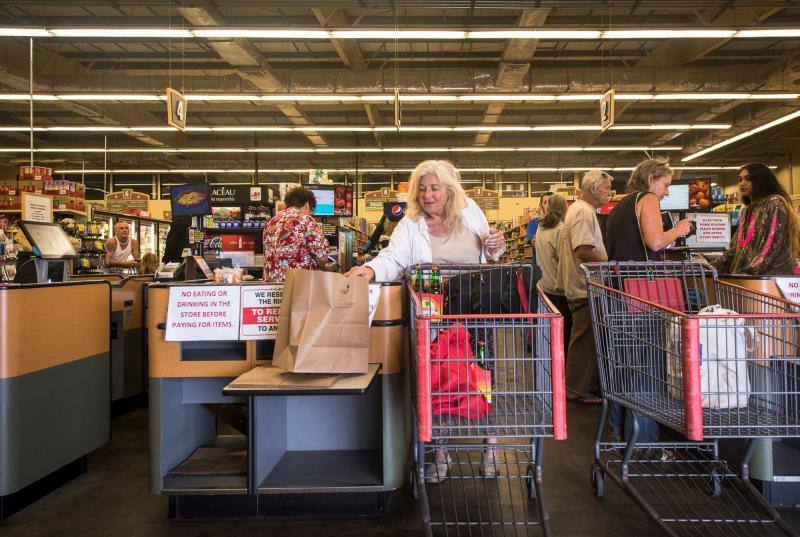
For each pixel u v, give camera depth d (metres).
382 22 11.27
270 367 2.06
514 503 2.30
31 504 2.39
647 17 11.03
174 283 2.37
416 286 2.29
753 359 1.92
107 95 11.60
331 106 16.36
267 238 3.89
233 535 2.07
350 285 1.89
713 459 2.38
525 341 1.85
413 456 2.48
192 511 2.25
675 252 4.47
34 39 11.80
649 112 16.94
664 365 2.26
